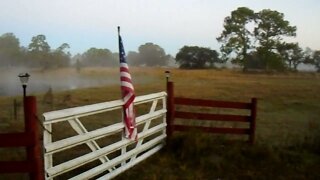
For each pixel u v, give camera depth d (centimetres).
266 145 919
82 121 1401
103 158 662
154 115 848
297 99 3036
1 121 1398
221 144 927
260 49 8481
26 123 500
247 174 750
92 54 11306
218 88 4203
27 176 682
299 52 9225
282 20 8506
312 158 874
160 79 6112
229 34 8938
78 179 581
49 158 531
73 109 579
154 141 851
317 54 9819
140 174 712
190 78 6216
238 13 8719
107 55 11350
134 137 744
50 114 526
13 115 1580
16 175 684
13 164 502
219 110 1933
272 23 8525
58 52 10400
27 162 504
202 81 5500
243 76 6862
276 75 7531
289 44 8619
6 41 9962
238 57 8738
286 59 8819
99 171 635
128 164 738
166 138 919
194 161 810
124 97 724
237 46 8700
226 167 785
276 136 1191
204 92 3678
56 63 10225
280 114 2027
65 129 1166
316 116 1964
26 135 498
